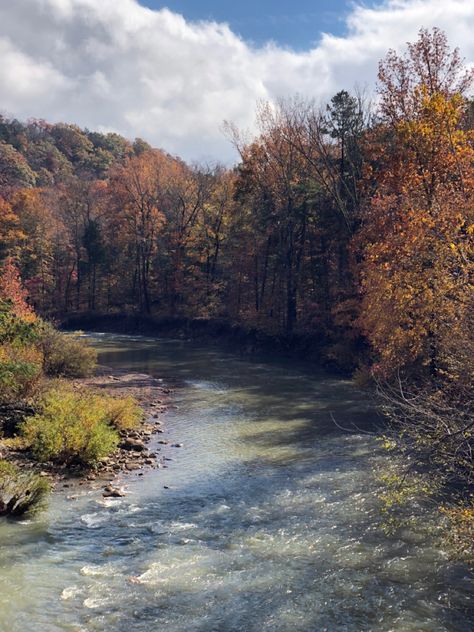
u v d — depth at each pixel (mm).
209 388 29578
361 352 33938
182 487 14445
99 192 86062
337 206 39344
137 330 65188
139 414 21562
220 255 63719
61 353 31406
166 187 69188
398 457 16188
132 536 11453
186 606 8867
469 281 15688
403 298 20828
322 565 10180
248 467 16109
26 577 9672
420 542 10953
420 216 20641
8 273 39312
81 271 76375
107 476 15281
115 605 8867
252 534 11555
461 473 11375
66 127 172000
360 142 36000
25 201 78500
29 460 15773
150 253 69375
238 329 52812
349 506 12891
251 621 8461
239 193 50062
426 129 24172
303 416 22594
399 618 8492
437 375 20078
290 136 42875
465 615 8555
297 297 48125
